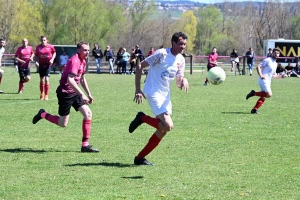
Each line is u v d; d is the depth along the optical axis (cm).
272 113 1959
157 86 1028
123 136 1413
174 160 1115
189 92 2933
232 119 1775
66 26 7588
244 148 1251
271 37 9481
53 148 1241
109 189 881
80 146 1270
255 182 930
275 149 1239
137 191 870
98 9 7681
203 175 981
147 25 9000
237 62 5100
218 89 3158
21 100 2347
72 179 945
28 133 1448
